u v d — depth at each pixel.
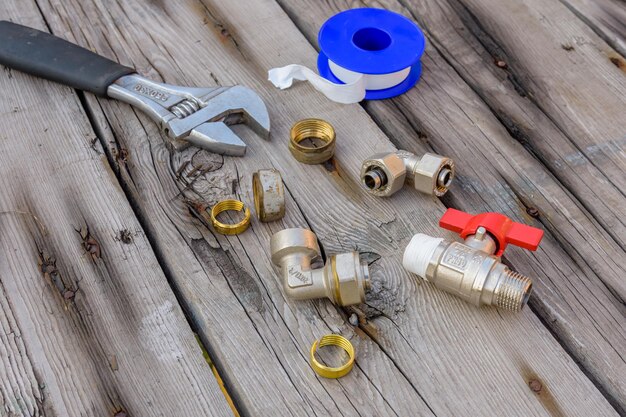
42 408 0.41
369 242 0.46
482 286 0.42
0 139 0.51
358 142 0.51
